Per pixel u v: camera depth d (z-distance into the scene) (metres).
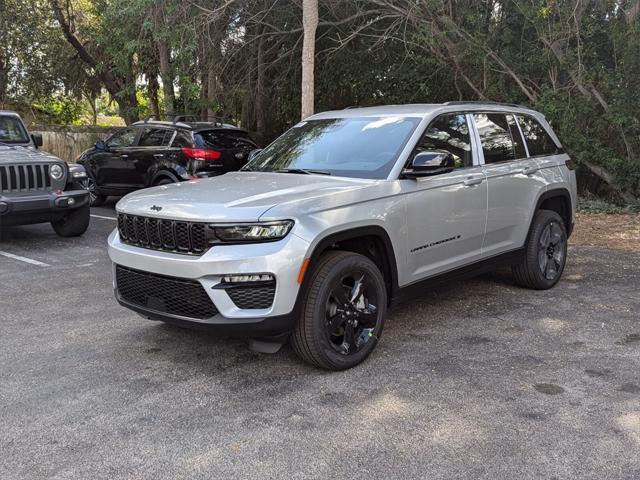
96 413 3.67
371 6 13.63
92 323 5.35
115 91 20.17
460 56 12.28
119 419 3.59
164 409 3.71
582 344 4.71
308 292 4.00
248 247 3.80
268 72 16.27
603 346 4.66
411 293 4.78
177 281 4.02
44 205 8.45
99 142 12.12
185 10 12.43
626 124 11.22
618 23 11.28
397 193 4.52
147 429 3.47
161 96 18.73
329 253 4.21
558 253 6.33
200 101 14.67
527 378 4.09
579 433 3.36
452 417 3.56
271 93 16.47
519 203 5.77
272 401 3.80
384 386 3.99
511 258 5.80
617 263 7.50
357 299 4.28
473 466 3.05
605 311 5.53
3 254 8.30
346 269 4.13
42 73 20.53
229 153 10.38
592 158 11.94
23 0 18.52
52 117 26.14
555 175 6.24
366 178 4.59
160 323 5.32
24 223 8.48
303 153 5.27
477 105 5.69
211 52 14.06
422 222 4.73
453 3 12.59
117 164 11.62
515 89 12.86
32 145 9.92
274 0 13.86
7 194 8.23
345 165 4.86
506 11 12.60
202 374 4.23
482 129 5.60
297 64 15.63
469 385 3.99
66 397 3.89
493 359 4.43
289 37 15.16
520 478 2.95
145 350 4.69
